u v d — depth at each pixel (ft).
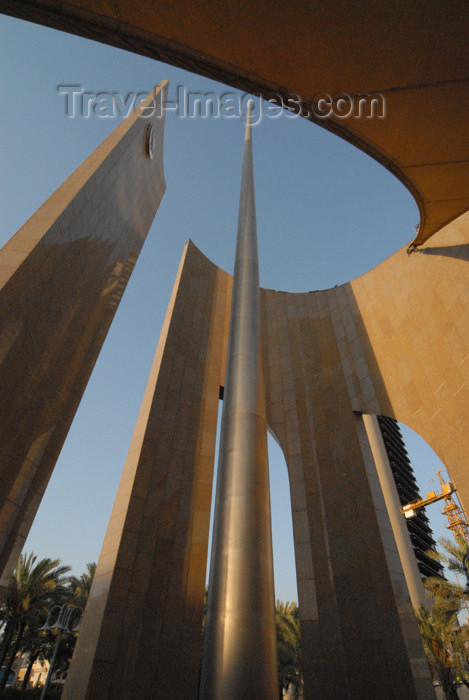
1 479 33.14
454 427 43.68
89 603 39.81
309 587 44.34
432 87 28.02
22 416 35.70
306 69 27.50
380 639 38.50
